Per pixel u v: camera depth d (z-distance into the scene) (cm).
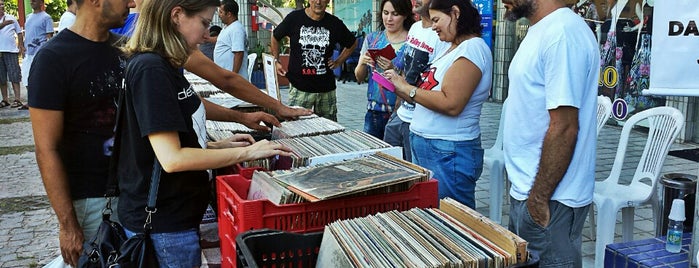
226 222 210
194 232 214
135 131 200
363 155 235
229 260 208
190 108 206
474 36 293
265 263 177
